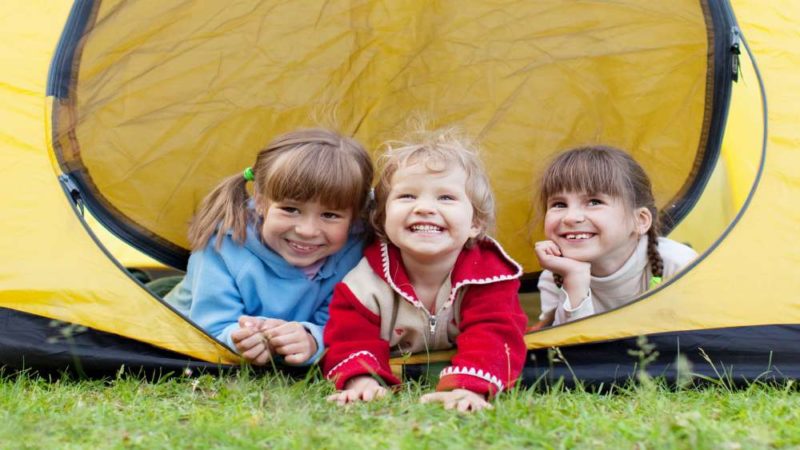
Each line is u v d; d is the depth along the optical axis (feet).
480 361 7.00
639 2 9.80
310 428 5.63
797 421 6.23
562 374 7.52
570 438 5.61
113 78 8.85
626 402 6.98
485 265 7.48
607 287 8.95
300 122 10.21
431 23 10.32
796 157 8.30
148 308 7.48
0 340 7.29
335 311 7.51
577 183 8.79
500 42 10.34
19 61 8.17
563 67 10.27
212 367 7.40
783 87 8.71
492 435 5.68
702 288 7.77
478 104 10.44
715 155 9.90
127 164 9.20
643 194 9.01
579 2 10.07
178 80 9.57
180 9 9.17
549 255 8.73
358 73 10.32
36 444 5.51
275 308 8.13
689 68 9.84
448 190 7.31
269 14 9.82
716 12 9.45
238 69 9.86
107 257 7.56
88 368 7.34
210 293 8.09
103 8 8.63
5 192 7.66
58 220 7.64
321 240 8.04
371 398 6.77
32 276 7.41
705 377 7.40
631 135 10.19
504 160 10.33
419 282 7.54
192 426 5.85
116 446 5.49
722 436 5.53
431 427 5.79
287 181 7.82
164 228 9.42
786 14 9.23
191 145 9.66
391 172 7.58
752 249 7.92
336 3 10.05
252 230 8.26
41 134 7.96
